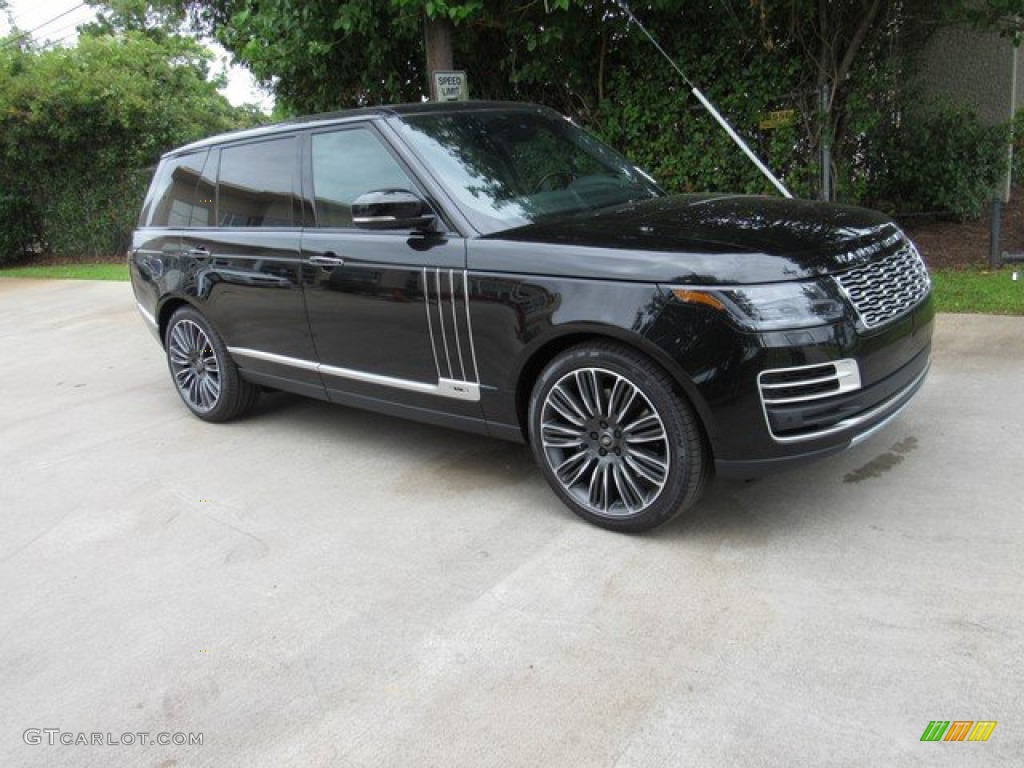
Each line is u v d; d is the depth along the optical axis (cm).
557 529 375
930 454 403
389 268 407
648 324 319
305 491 448
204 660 305
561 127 483
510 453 473
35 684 301
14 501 475
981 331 572
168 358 598
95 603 353
